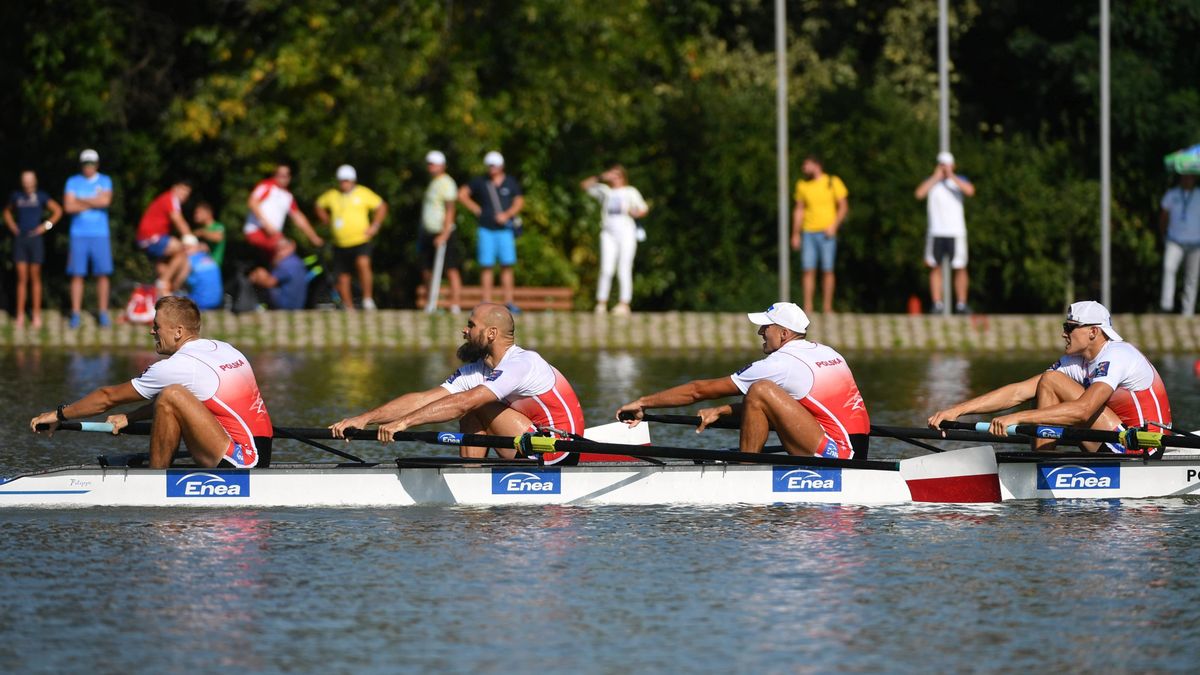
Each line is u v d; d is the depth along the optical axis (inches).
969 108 5177.2
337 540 1512.1
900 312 4704.7
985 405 1822.1
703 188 4630.9
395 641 1175.6
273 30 4311.0
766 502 1712.6
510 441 1686.8
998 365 3341.5
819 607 1270.9
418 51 4357.8
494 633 1196.5
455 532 1549.0
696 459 1833.2
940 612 1256.2
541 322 3727.9
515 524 1590.8
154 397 1670.8
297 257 3740.2
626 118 4559.5
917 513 1652.3
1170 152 4613.7
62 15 4153.5
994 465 1701.5
